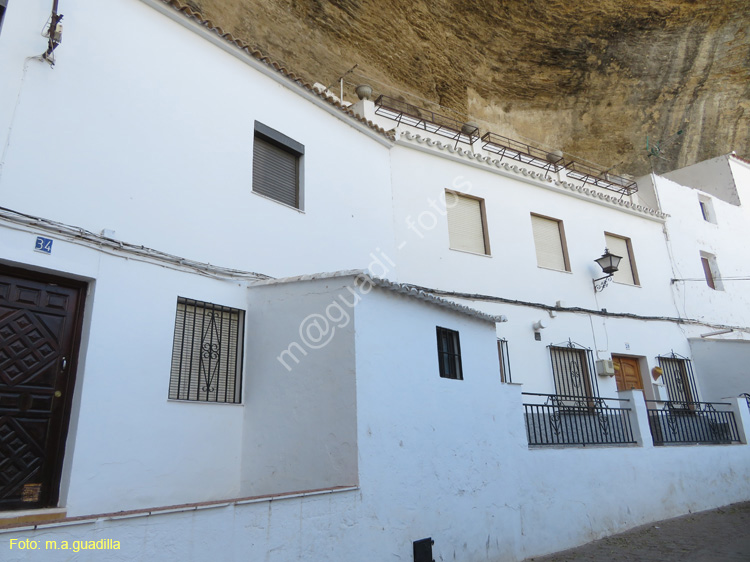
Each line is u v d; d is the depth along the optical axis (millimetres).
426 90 16156
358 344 5445
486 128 17578
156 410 5305
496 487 6734
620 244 13789
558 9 16703
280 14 12812
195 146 6453
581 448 8195
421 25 15312
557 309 11336
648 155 19672
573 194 12859
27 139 4922
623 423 9406
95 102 5539
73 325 5082
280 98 7848
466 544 6020
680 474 9516
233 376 6156
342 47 14211
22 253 4688
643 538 7684
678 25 18109
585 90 18562
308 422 5492
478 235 10992
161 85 6246
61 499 4602
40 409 4742
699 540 7398
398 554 5172
